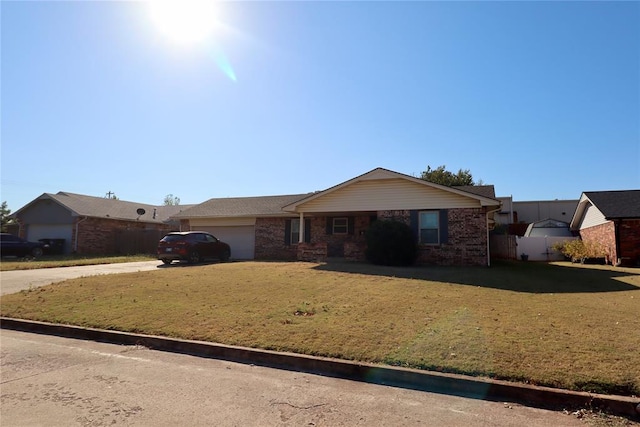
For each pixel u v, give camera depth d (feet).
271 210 78.23
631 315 24.22
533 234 95.81
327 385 15.94
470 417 12.92
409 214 57.82
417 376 15.90
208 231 82.84
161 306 28.68
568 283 38.86
